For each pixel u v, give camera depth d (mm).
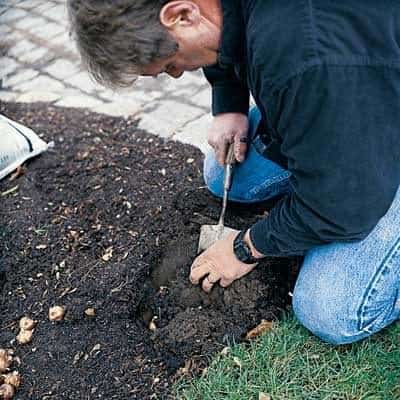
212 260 1930
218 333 1941
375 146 1439
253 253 1818
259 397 1772
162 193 2414
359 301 1767
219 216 2322
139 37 1377
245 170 2203
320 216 1575
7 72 3367
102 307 2061
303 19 1333
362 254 1746
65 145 2725
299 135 1439
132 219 2322
